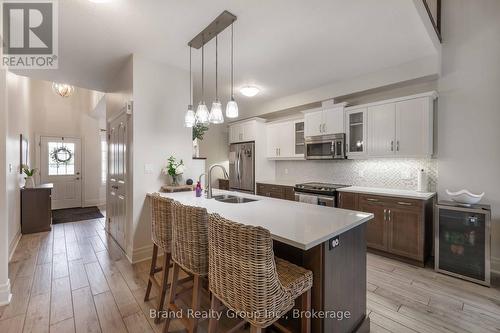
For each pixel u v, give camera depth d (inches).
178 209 65.2
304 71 135.0
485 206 104.3
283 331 60.2
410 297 88.5
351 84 145.0
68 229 173.5
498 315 78.2
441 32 121.0
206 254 61.4
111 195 156.1
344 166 166.4
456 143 119.0
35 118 238.2
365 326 69.6
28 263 115.6
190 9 80.5
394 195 121.1
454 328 72.4
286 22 88.4
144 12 81.4
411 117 124.7
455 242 105.0
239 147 215.5
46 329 70.1
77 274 104.3
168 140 127.1
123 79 126.5
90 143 270.2
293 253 65.9
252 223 62.3
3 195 83.5
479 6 112.6
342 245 61.7
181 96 132.0
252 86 157.9
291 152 187.3
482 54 112.0
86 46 105.2
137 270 108.2
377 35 98.0
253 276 44.5
